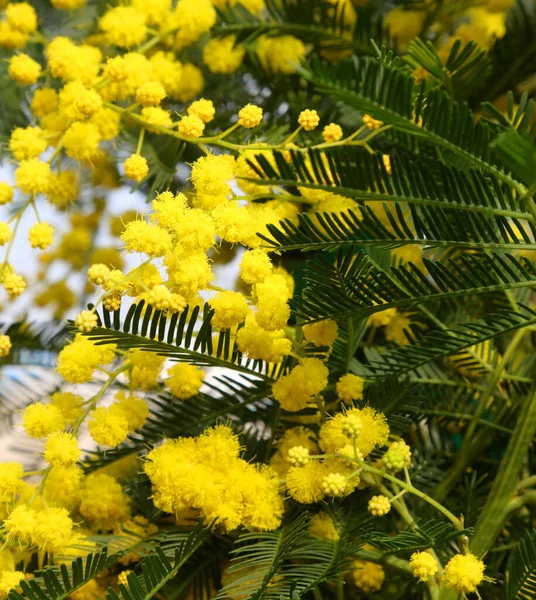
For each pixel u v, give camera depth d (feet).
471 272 0.50
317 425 0.55
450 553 0.54
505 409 0.58
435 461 0.57
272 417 0.56
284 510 0.53
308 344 0.53
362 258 0.51
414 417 0.57
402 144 0.56
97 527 0.55
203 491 0.51
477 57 0.56
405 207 0.57
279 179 0.48
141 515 0.56
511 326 0.51
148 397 0.57
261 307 0.50
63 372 0.52
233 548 0.55
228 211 0.51
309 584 0.49
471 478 0.58
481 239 0.50
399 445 0.52
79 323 0.49
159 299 0.49
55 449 0.52
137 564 0.53
